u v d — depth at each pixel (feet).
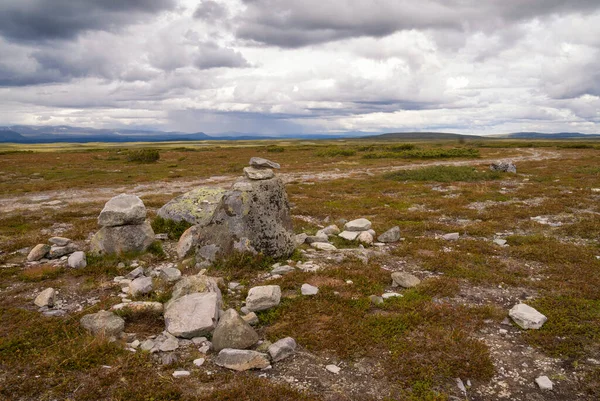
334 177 124.36
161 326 25.09
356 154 228.22
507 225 53.06
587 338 23.40
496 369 20.58
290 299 28.48
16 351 21.27
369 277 33.17
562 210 61.67
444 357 21.20
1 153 236.63
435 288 30.50
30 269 35.09
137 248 40.14
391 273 34.45
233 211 36.47
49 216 64.49
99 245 39.42
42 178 124.06
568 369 20.56
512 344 23.04
